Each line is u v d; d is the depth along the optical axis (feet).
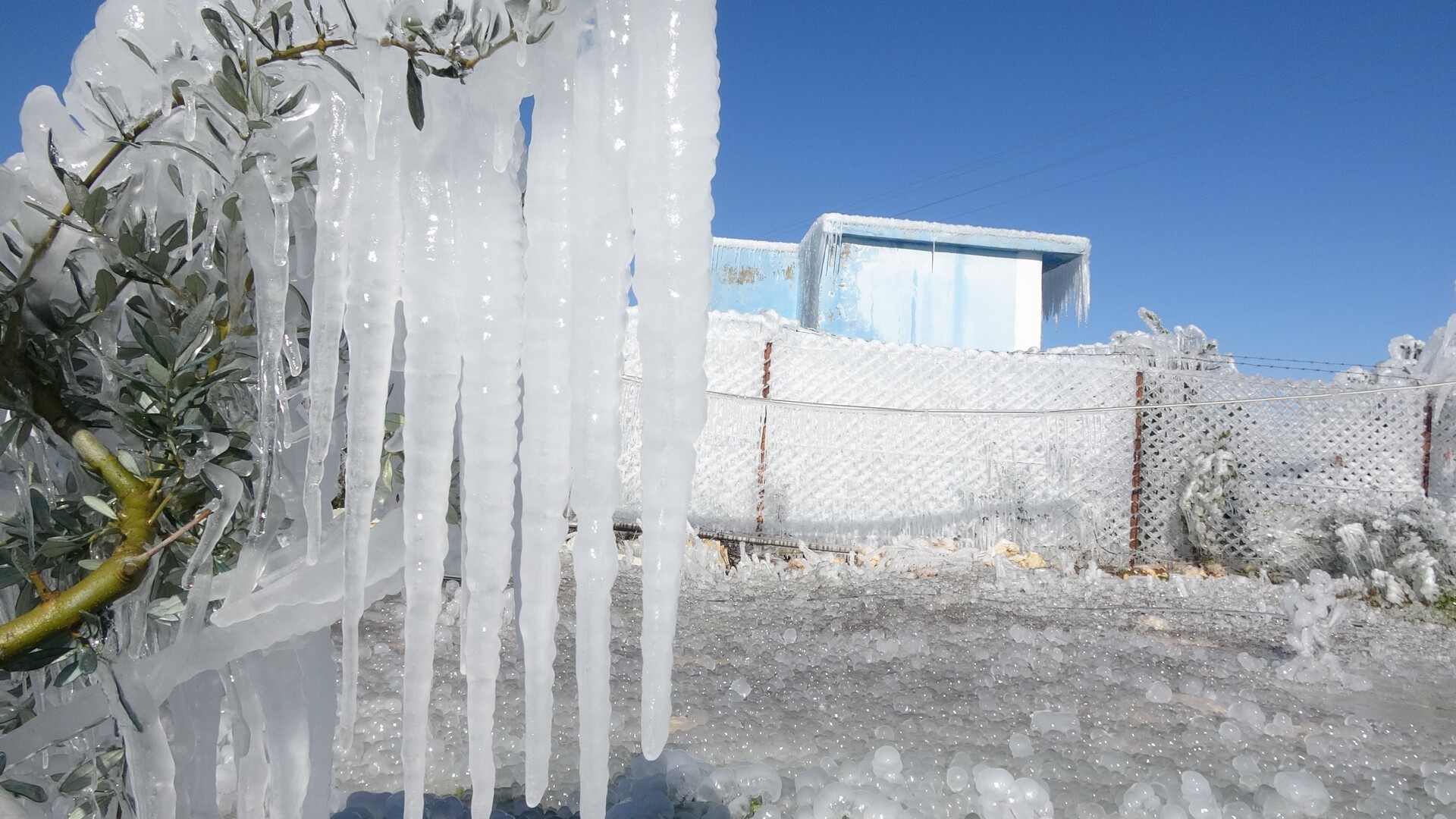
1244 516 29.25
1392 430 30.58
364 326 4.32
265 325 4.34
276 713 4.95
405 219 4.36
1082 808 8.89
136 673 4.32
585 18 4.21
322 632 5.25
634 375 27.99
